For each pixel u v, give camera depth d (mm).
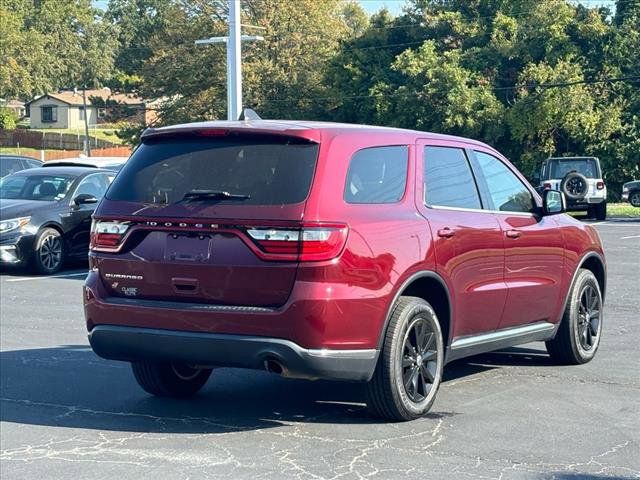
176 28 58062
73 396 7516
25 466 5758
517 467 5645
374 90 48781
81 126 99688
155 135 6664
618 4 47594
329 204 6027
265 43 55219
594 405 7141
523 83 45469
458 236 6941
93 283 6590
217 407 7129
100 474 5586
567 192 31703
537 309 8000
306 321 5871
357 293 6023
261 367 6051
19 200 16266
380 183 6523
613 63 45656
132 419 6809
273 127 6297
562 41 45531
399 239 6371
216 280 6094
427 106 46781
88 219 16500
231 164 6301
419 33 50375
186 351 6191
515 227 7695
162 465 5727
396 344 6309
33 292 13617
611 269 16297
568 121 43969
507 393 7523
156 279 6312
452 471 5562
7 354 9172
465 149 7535
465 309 7062
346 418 6750
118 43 112625
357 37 53750
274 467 5652
